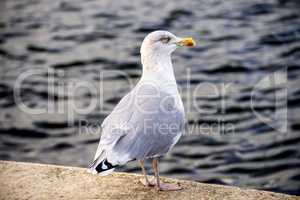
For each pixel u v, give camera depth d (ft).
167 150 23.89
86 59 58.34
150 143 22.95
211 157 40.22
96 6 74.59
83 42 63.16
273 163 39.55
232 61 56.03
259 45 60.08
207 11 70.64
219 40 61.57
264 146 41.45
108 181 24.62
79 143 42.75
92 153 41.37
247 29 64.75
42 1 78.54
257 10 70.54
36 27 68.80
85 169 25.58
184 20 67.97
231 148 41.24
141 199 23.20
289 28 64.59
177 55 57.47
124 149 22.36
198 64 55.31
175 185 24.35
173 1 74.74
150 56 24.62
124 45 61.67
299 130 43.45
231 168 38.96
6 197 22.97
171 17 69.05
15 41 64.80
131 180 24.86
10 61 59.11
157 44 24.59
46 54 60.44
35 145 42.98
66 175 24.95
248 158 40.06
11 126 45.55
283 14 69.00
